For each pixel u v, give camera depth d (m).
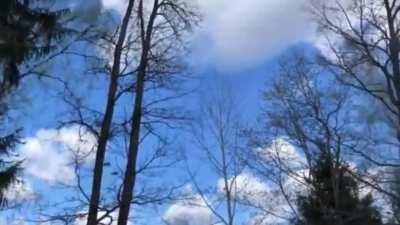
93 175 15.70
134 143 16.41
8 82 15.93
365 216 21.03
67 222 15.15
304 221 25.33
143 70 17.09
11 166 15.34
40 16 16.22
